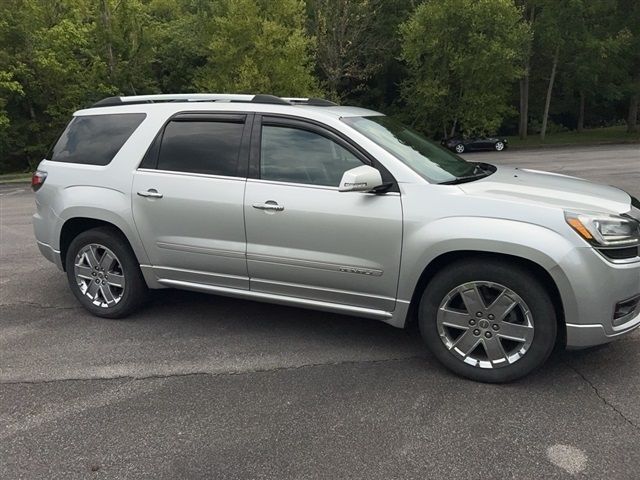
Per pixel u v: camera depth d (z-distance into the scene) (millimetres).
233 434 3182
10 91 24469
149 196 4566
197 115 4547
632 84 36531
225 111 4445
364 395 3580
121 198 4699
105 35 27125
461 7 30719
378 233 3799
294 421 3299
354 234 3865
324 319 4887
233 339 4500
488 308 3635
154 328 4758
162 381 3822
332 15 32312
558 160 21875
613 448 2971
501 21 30531
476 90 32375
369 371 3912
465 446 3014
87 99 26547
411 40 32312
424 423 3244
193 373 3930
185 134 4566
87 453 3033
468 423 3234
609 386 3627
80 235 4980
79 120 5160
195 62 36719
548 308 3486
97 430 3250
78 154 5043
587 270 3379
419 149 4301
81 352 4305
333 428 3215
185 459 2965
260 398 3572
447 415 3324
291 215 4039
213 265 4434
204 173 4422
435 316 3785
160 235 4582
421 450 2988
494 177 4211
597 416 3279
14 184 20812
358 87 37094
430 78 32844
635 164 17953
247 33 27125
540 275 3535
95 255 4977
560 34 32625
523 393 3564
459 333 3809
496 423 3230
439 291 3742
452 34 31328
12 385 3797
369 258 3863
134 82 28703
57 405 3533
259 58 27094
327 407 3445
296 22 28703
